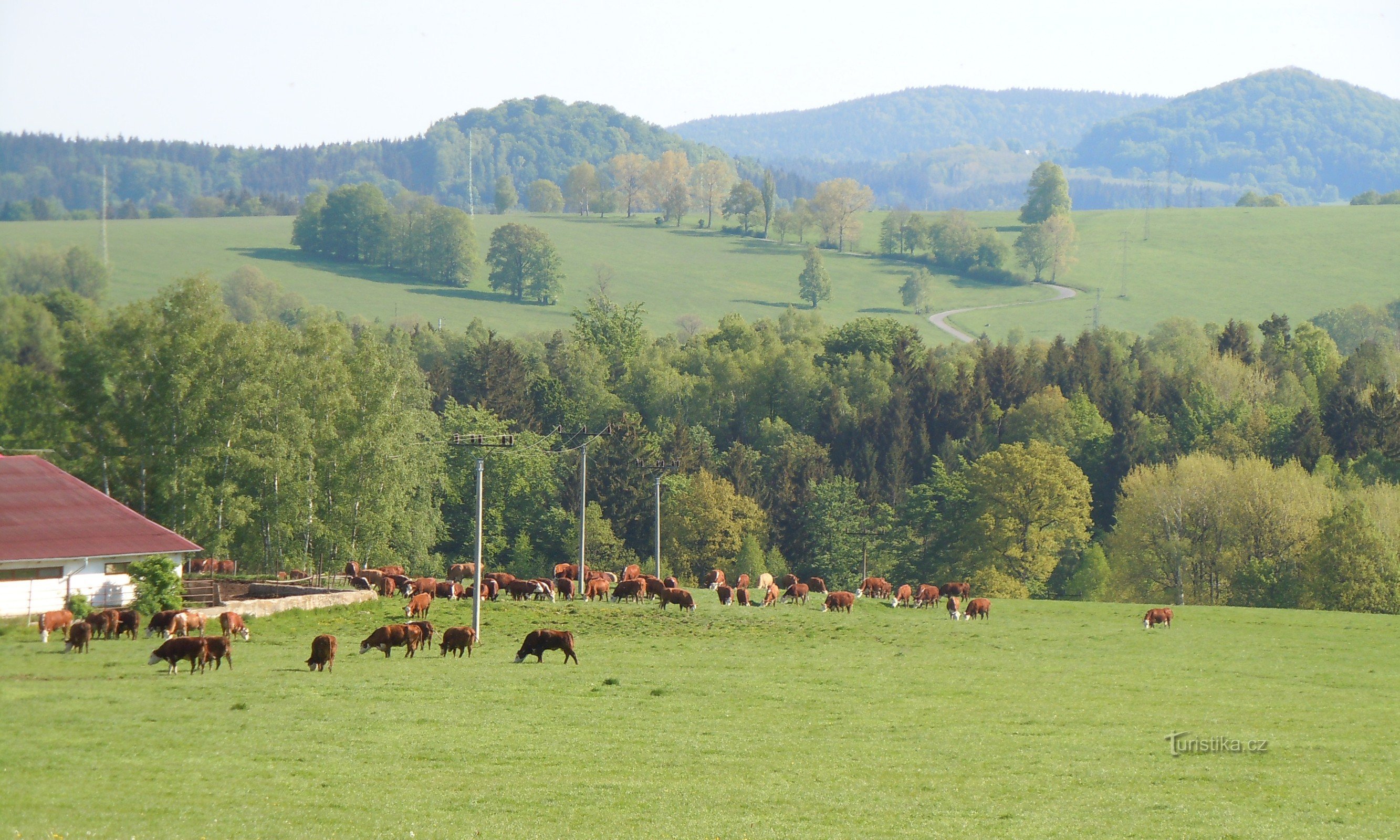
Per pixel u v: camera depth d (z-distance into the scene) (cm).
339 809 2477
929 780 2819
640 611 6153
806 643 5319
